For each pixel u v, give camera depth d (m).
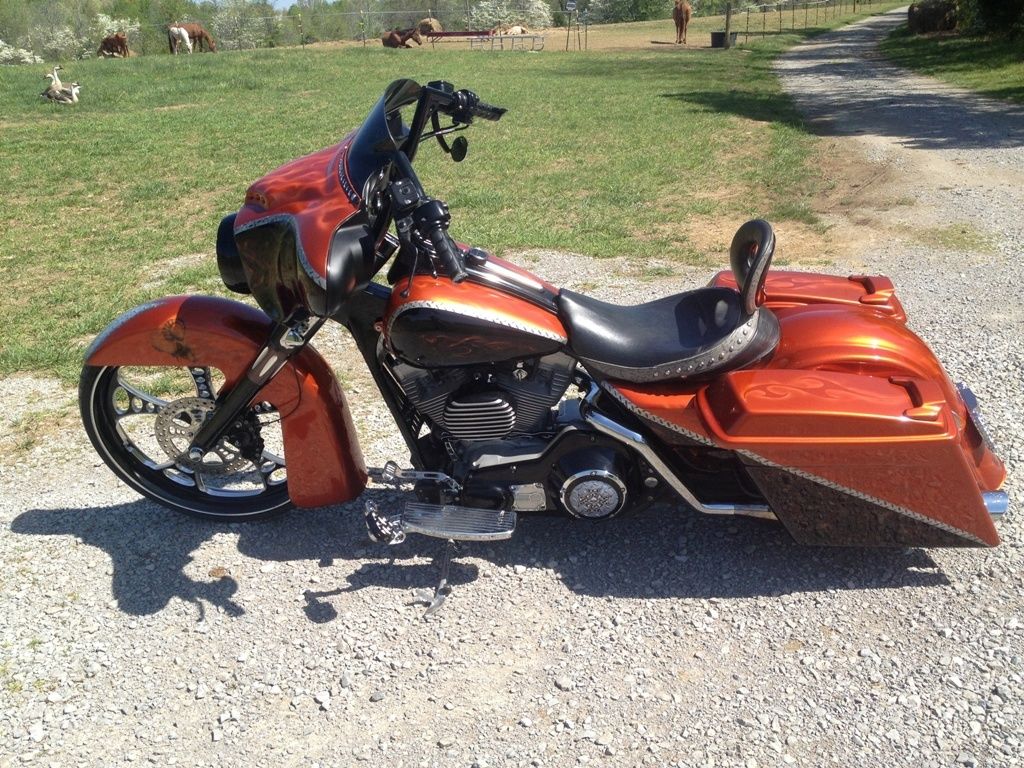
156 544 3.73
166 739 2.81
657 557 3.56
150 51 45.09
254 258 3.06
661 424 3.21
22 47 43.50
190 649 3.17
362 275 2.95
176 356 3.43
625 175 10.91
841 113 15.86
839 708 2.82
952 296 6.24
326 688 2.99
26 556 3.66
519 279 3.18
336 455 3.52
